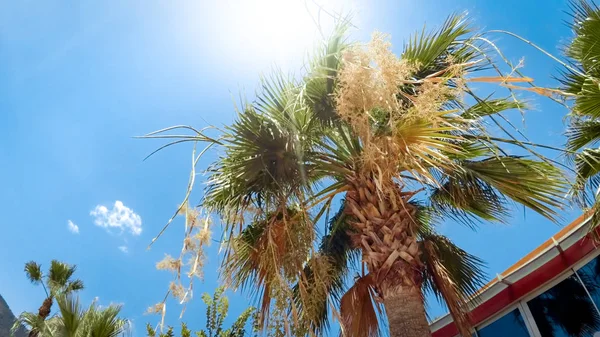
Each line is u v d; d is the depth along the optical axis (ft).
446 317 30.30
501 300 27.32
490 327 27.94
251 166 14.17
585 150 18.29
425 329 12.63
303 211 13.66
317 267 13.35
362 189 14.90
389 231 14.05
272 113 14.74
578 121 19.61
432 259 19.44
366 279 18.81
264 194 14.57
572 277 24.36
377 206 14.62
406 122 11.69
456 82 10.89
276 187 14.24
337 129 16.30
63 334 18.83
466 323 18.02
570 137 19.77
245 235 17.26
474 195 18.94
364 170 14.56
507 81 10.49
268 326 11.76
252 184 14.55
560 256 24.93
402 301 13.09
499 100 15.43
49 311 39.91
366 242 14.34
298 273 12.89
